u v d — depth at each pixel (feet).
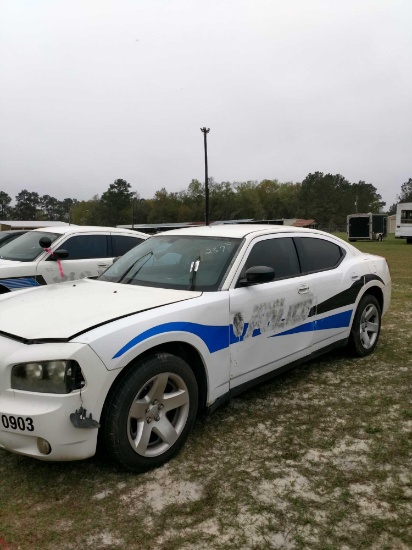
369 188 392.47
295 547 7.47
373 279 16.57
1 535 7.77
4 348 8.75
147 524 8.02
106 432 8.91
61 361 8.30
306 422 11.63
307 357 13.93
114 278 13.00
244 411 12.28
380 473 9.43
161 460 9.70
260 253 12.83
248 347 11.73
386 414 12.07
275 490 8.91
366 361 16.28
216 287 11.41
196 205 307.58
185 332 10.02
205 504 8.54
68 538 7.72
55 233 24.34
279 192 344.08
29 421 8.27
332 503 8.52
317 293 13.97
